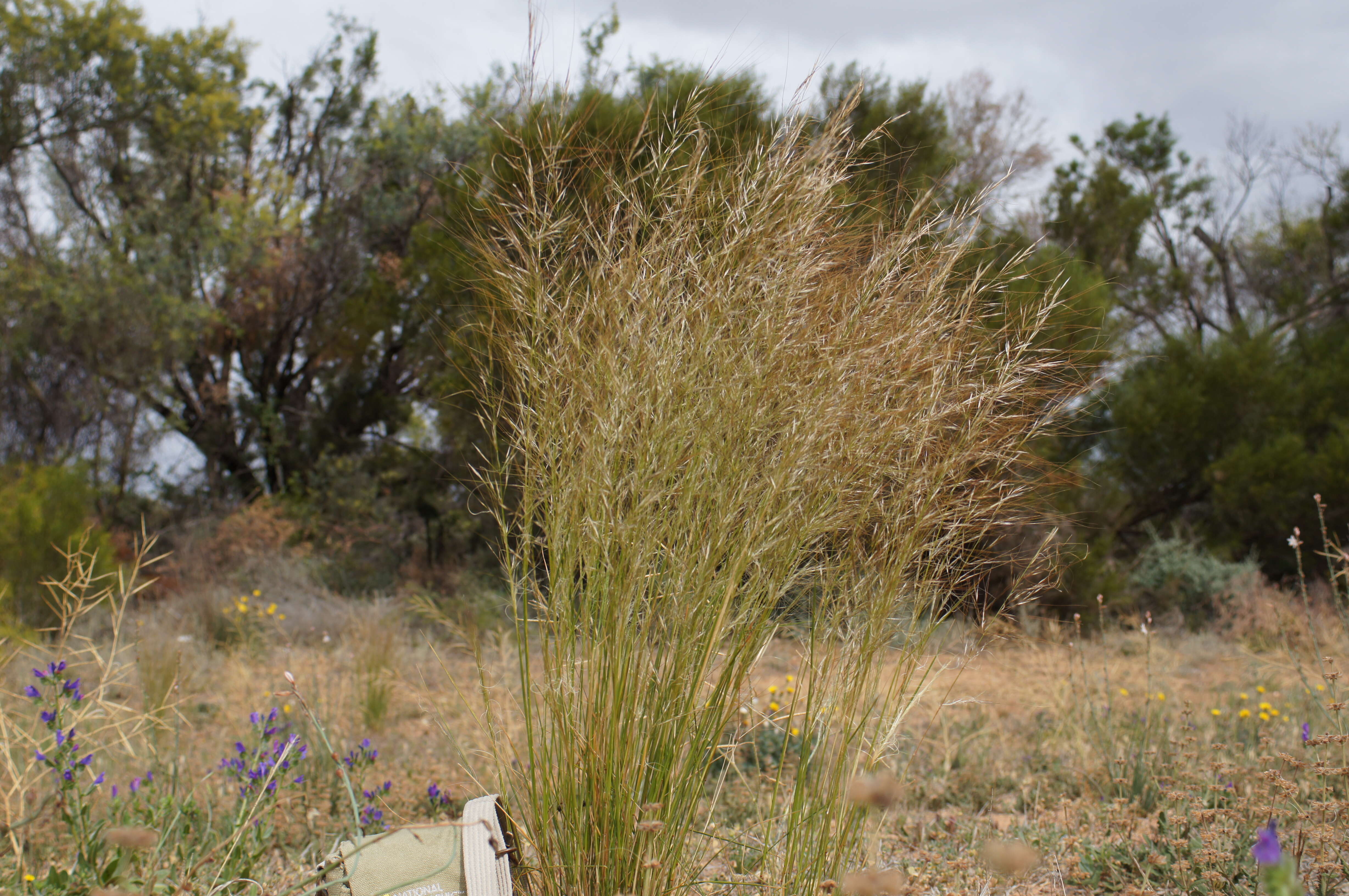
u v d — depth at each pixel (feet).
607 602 5.73
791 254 5.87
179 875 7.59
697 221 6.31
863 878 5.01
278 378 53.26
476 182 6.95
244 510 38.09
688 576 5.68
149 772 9.72
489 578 30.96
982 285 6.59
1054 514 7.14
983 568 6.50
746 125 7.16
